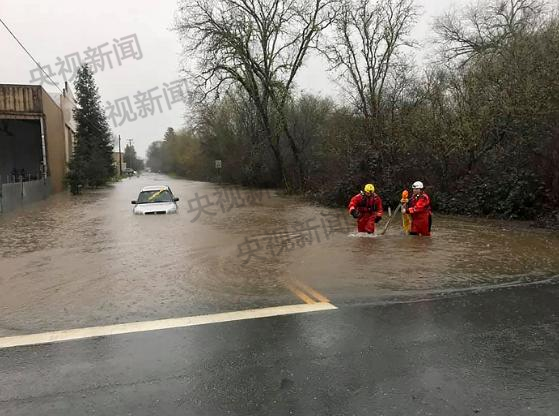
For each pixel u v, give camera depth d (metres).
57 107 37.50
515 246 9.82
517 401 3.42
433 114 16.73
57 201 25.59
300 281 7.04
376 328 4.93
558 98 12.75
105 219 15.99
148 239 11.38
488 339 4.60
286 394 3.54
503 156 15.00
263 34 30.39
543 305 5.71
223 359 4.17
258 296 6.25
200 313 5.53
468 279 7.05
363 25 21.39
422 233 11.35
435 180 17.31
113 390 3.61
